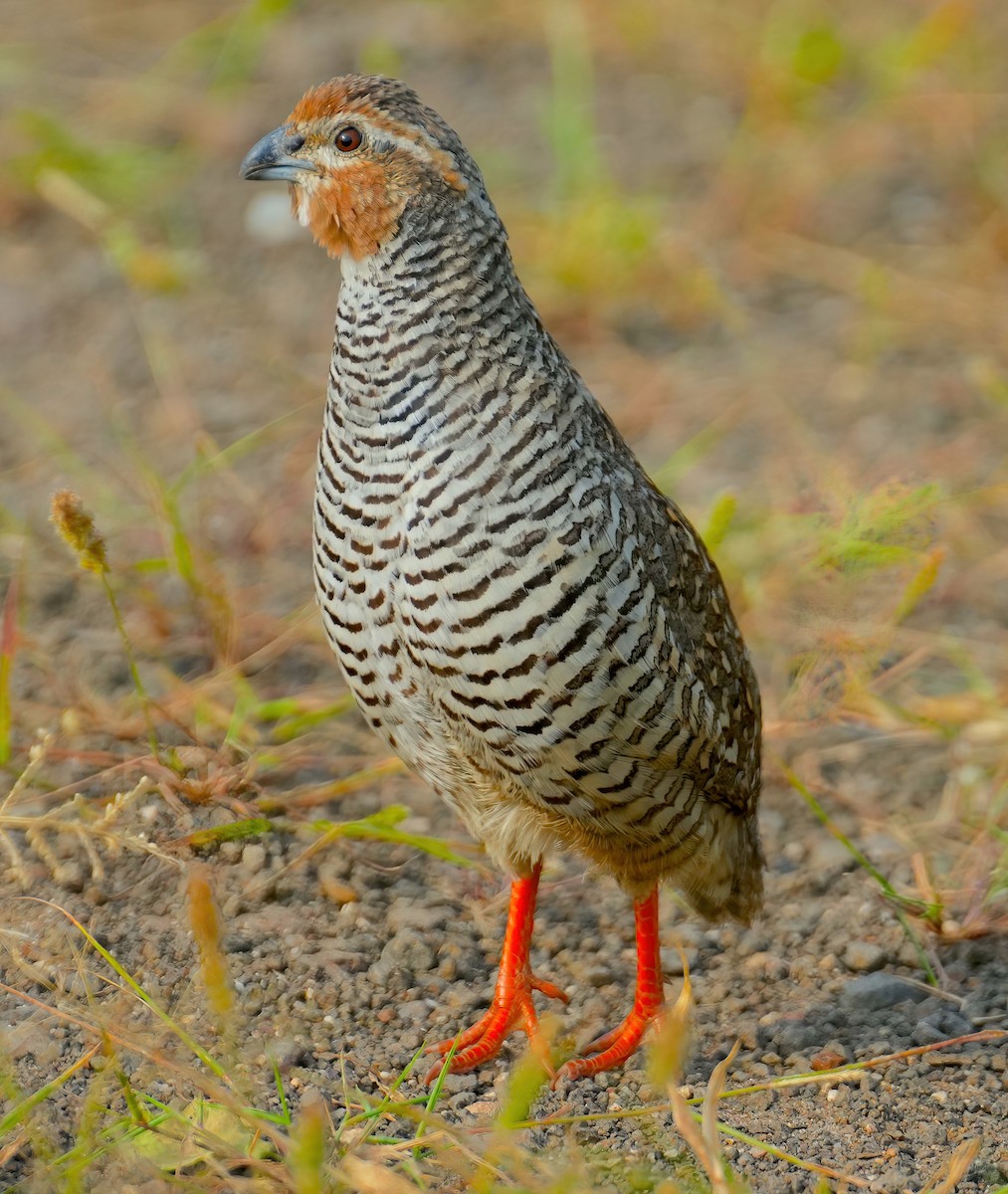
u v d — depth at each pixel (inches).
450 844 404.8
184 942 358.3
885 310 642.8
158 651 464.8
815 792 437.4
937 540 518.6
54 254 682.8
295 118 331.0
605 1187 296.8
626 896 400.2
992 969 374.9
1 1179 292.4
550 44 842.8
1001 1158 311.6
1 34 829.2
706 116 778.8
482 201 321.7
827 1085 335.0
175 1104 314.2
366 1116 298.8
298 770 426.9
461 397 309.4
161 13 852.0
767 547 498.9
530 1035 336.5
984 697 458.0
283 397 594.9
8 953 350.6
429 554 305.7
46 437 546.0
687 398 602.5
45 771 405.1
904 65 749.9
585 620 305.9
